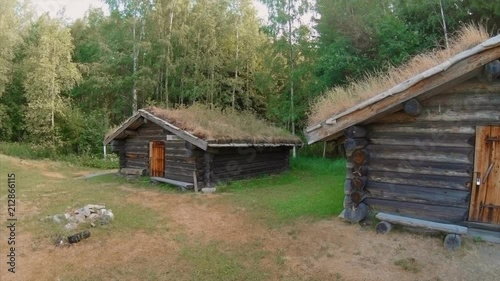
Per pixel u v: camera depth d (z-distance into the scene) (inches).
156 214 283.4
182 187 391.9
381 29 577.9
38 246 207.2
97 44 885.8
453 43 234.2
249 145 436.5
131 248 204.5
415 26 571.8
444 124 209.2
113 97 932.6
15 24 839.1
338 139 273.1
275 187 406.3
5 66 809.5
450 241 186.7
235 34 886.4
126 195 366.9
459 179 204.7
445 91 207.5
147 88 840.9
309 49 711.1
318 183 430.9
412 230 214.2
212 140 383.9
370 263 176.2
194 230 240.1
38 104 741.3
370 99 210.5
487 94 195.8
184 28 837.2
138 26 863.7
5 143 776.3
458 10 533.3
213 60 840.3
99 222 250.7
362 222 234.1
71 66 790.5
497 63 173.8
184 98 904.9
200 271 171.9
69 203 321.4
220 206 311.4
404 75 226.5
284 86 770.8
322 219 251.0
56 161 689.6
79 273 170.4
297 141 550.9
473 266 166.7
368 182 236.7
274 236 221.9
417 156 218.5
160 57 831.1
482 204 198.7
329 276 164.2
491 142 196.1
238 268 174.7
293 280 161.0
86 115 856.9
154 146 480.4
